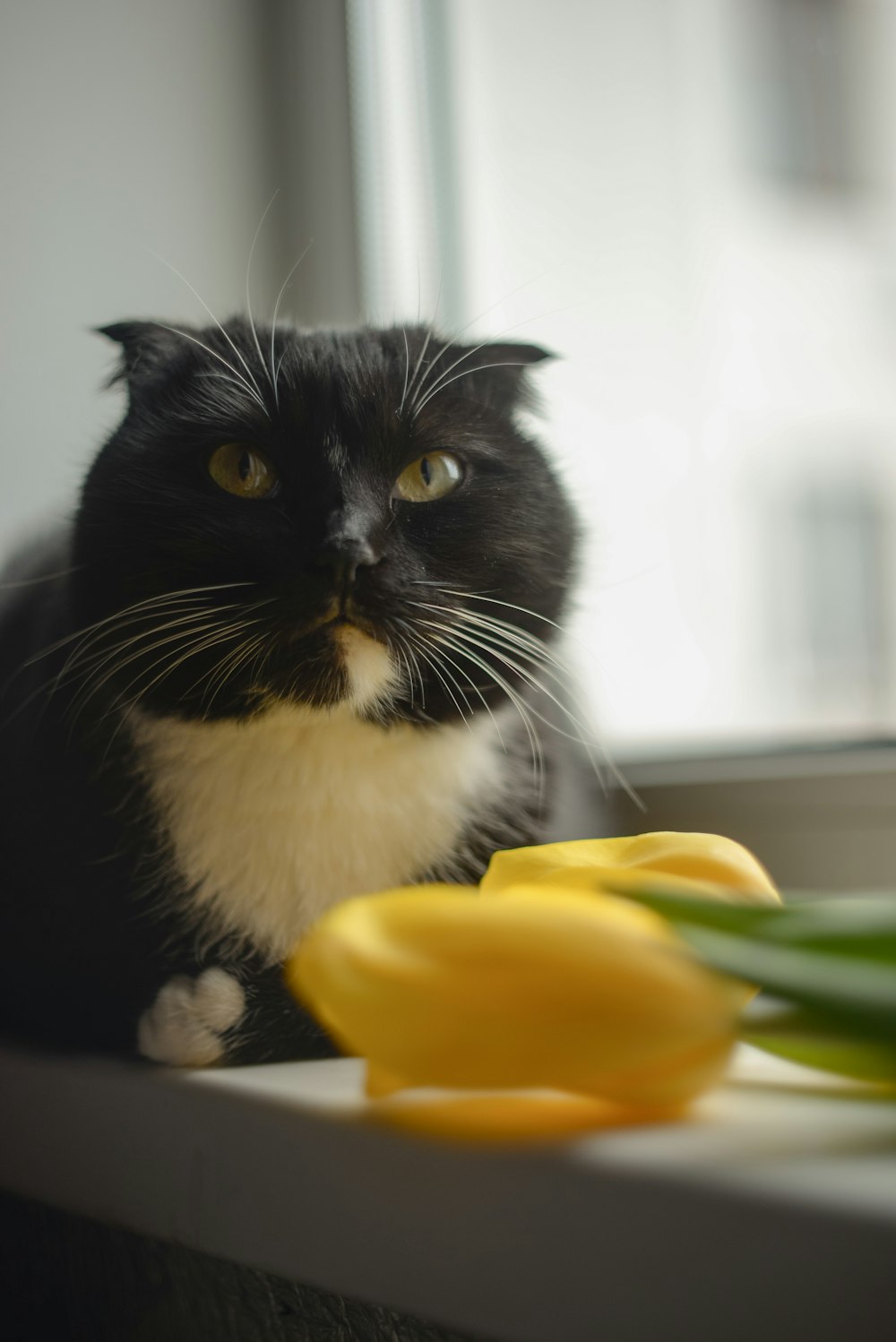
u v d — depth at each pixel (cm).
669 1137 31
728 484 66
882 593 63
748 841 58
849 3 64
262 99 67
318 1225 34
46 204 60
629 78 69
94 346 61
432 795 46
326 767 45
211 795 44
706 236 67
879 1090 33
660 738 65
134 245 63
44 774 44
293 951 42
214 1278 36
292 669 43
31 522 54
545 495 49
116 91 63
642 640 66
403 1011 30
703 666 66
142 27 64
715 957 28
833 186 65
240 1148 35
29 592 48
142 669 44
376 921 31
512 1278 31
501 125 70
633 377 67
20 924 44
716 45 67
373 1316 33
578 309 68
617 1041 30
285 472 44
